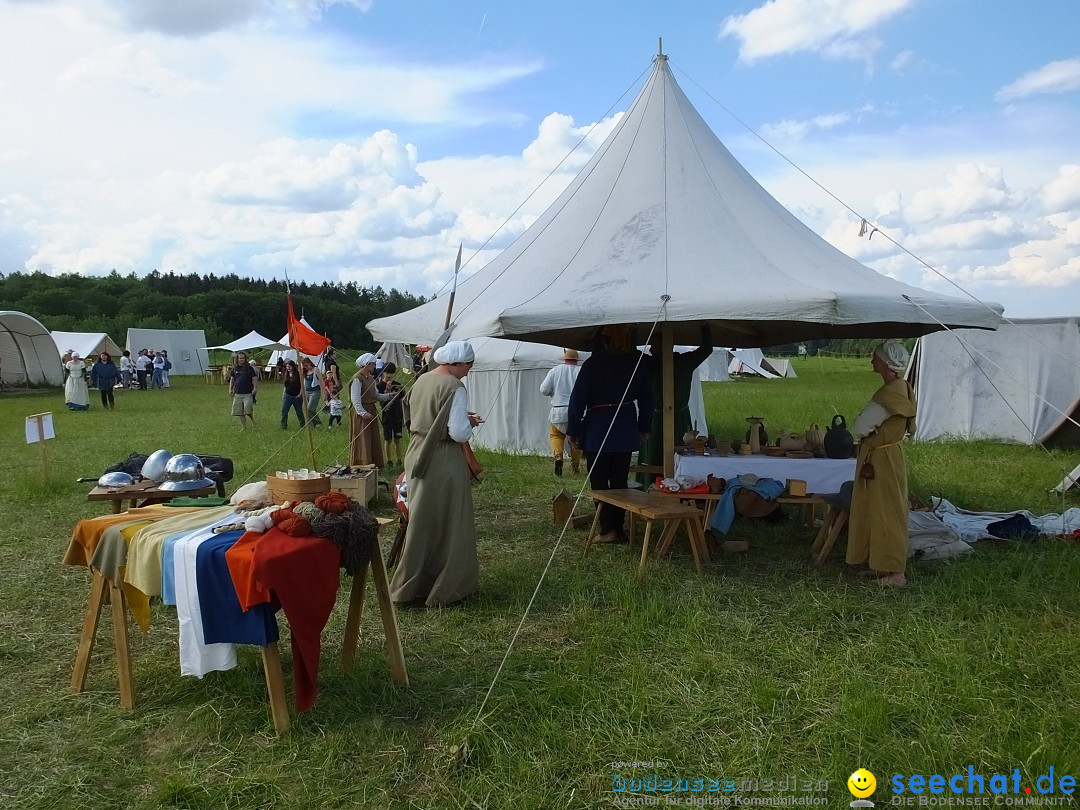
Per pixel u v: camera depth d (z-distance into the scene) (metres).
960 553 5.33
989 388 11.58
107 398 20.34
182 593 3.01
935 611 4.32
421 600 4.58
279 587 2.91
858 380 31.16
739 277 4.94
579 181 6.90
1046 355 11.19
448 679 3.56
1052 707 3.18
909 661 3.68
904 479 4.72
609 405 5.61
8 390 27.50
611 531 5.90
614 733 3.06
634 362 5.66
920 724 3.07
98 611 3.43
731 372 34.78
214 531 3.18
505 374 10.76
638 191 6.05
